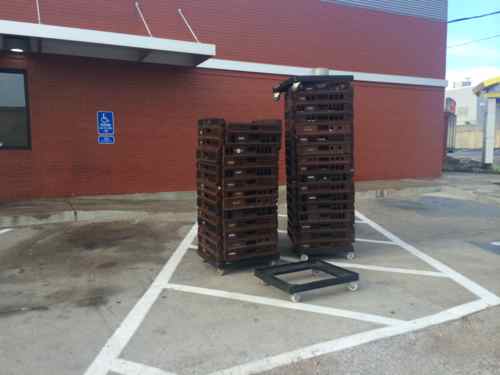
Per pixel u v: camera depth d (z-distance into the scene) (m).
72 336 3.81
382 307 4.44
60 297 4.71
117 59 10.05
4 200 9.37
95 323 4.07
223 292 4.88
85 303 4.55
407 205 10.81
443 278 5.35
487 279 5.30
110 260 6.07
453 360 3.40
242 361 3.39
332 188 6.11
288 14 12.05
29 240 7.07
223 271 5.46
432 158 15.16
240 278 5.36
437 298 4.68
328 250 6.17
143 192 10.63
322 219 6.12
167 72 10.66
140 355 3.48
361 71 13.36
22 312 4.32
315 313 4.29
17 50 9.09
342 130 6.05
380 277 5.40
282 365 3.33
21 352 3.53
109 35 8.28
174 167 10.93
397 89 14.12
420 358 3.43
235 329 3.94
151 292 4.87
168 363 3.36
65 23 9.41
